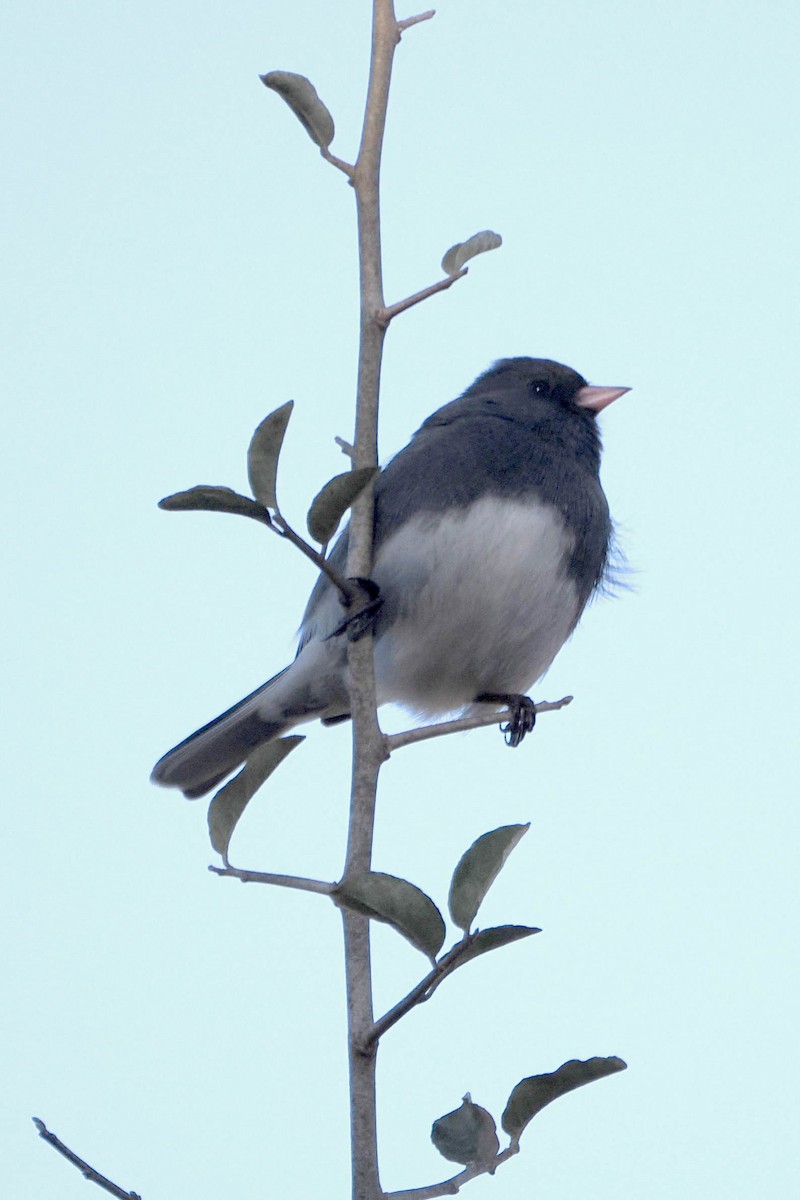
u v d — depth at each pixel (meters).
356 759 4.98
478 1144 4.49
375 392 5.24
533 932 4.14
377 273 5.31
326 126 5.39
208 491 4.61
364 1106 4.25
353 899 4.26
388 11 5.47
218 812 5.09
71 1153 4.49
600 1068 4.46
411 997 4.16
